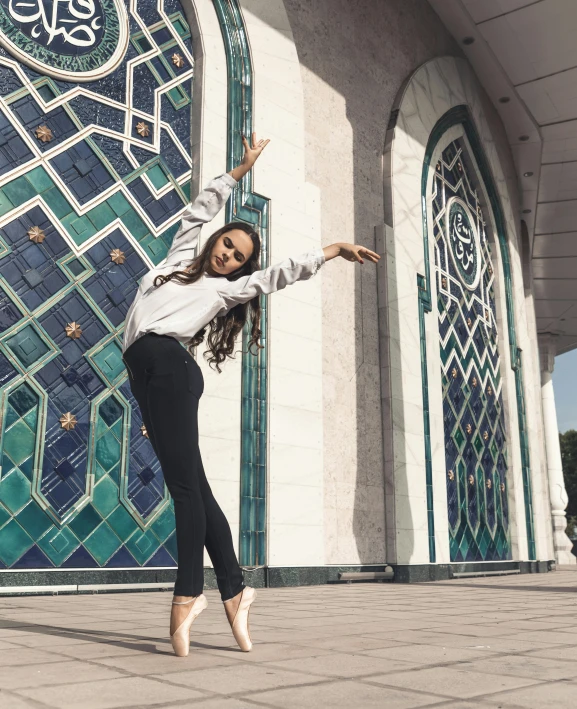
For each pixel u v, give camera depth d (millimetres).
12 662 1888
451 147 11570
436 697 1506
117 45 6109
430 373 9086
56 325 5207
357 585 6723
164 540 5539
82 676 1689
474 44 11648
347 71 8938
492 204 12758
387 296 8422
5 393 4812
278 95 7473
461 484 9680
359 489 7520
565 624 3184
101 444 5293
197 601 2098
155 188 6156
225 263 2391
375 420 7988
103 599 4496
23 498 4770
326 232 7875
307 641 2436
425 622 3203
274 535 6246
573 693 1568
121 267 5727
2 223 5051
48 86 5570
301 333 6996
